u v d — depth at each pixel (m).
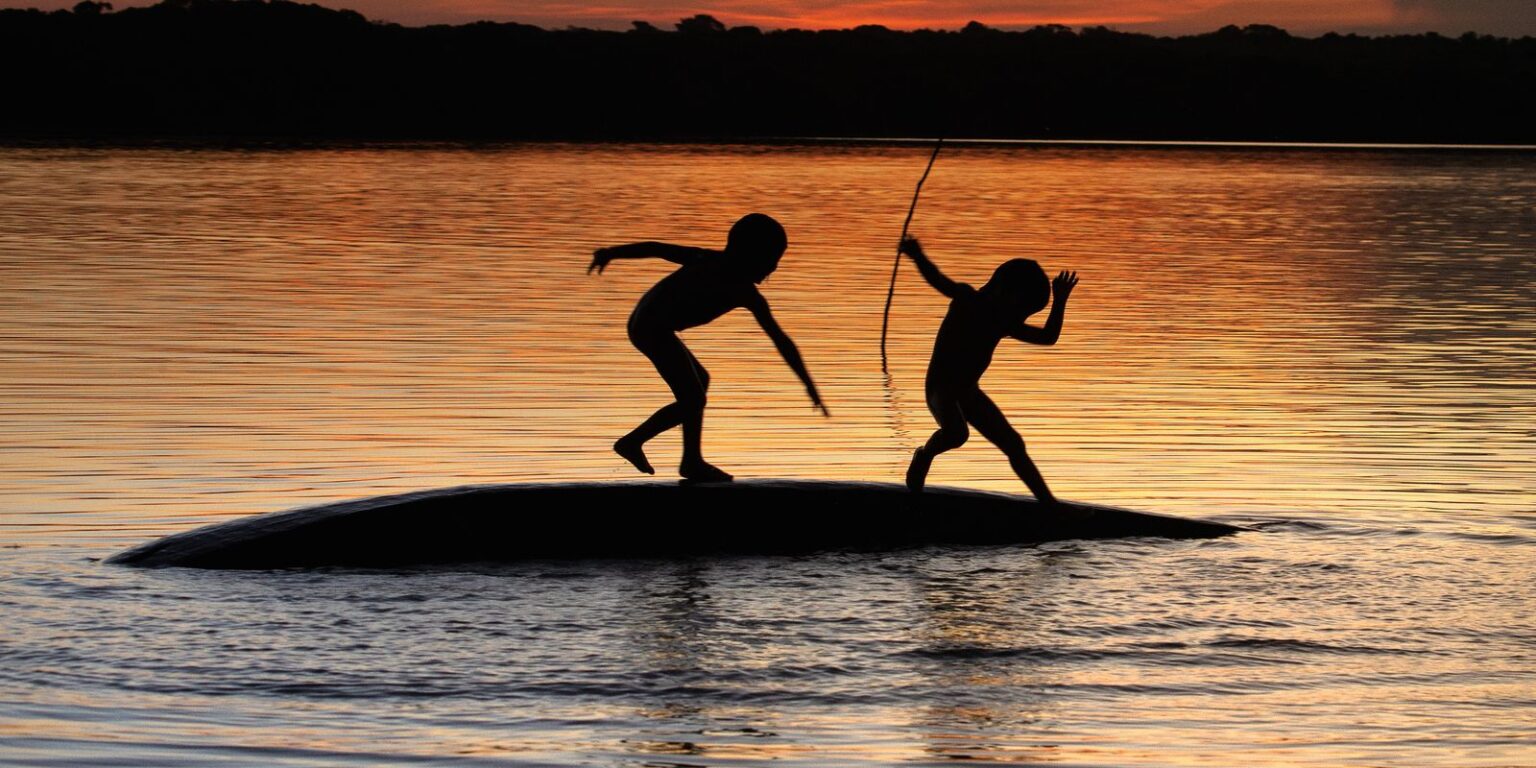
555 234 80.19
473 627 19.53
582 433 32.66
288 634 19.11
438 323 48.56
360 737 15.68
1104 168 164.50
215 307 51.16
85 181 114.50
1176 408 36.38
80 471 28.20
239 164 142.00
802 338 47.25
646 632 19.42
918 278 63.12
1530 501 27.30
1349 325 51.06
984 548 23.86
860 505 24.42
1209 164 176.38
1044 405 36.66
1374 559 23.11
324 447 30.81
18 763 14.64
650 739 15.80
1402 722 16.50
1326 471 29.86
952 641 19.17
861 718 16.53
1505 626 19.88
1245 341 47.44
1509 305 56.31
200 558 22.23
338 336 45.53
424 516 23.27
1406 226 92.56
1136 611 20.48
